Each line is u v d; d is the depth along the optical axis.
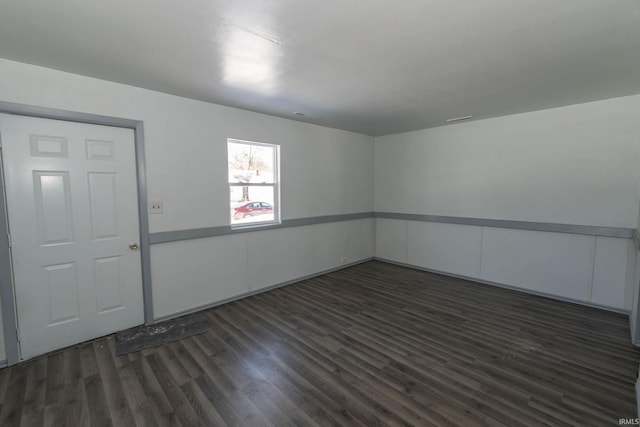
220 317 3.36
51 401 2.04
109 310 2.93
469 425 1.83
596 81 2.78
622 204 3.33
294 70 2.52
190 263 3.45
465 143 4.53
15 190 2.41
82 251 2.75
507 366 2.43
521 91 3.08
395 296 4.01
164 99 3.14
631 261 3.31
